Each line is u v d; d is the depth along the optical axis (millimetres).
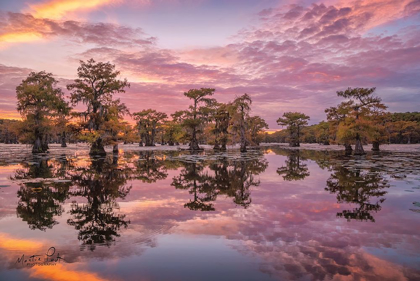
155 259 4320
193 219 6605
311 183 12156
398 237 5320
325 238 5266
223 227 5961
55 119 37969
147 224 6207
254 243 5020
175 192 10219
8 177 13828
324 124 76562
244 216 6871
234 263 4164
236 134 43500
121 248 4781
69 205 8102
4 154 34406
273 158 28062
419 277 3729
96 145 34594
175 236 5406
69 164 20969
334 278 3695
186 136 52312
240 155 33406
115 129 38375
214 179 13617
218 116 50375
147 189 10797
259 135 91938
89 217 6797
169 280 3631
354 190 10367
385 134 42344
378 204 8094
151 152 41500
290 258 4352
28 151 42406
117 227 5984
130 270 3939
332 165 20016
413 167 17844
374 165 19391
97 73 34750
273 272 3873
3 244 4988
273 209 7609
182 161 24156
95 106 35469
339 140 34188
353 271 3910
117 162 22953
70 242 5082
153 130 80000
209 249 4723
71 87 34750
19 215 6977
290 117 81438
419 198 8883
